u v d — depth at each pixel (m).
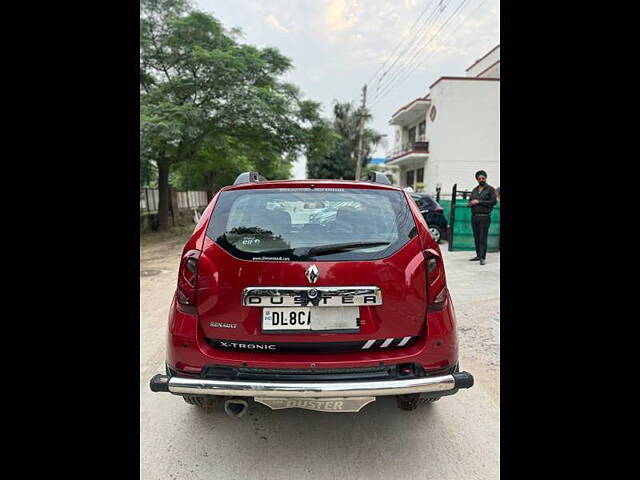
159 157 13.74
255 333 2.05
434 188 25.33
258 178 2.85
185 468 2.21
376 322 2.06
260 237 2.13
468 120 24.53
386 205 2.29
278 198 2.28
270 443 2.43
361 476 2.15
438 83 24.69
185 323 2.12
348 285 2.04
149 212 15.94
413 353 2.08
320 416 2.71
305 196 2.28
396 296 2.07
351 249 2.10
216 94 12.73
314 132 15.45
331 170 35.16
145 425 2.60
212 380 1.99
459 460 2.28
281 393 1.92
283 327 2.04
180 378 2.04
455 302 5.30
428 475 2.16
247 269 2.05
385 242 2.14
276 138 14.67
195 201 23.41
